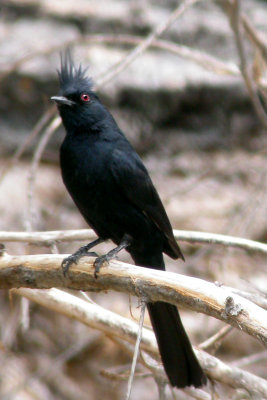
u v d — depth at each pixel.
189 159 15.59
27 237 8.55
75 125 9.17
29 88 15.10
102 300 13.47
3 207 14.02
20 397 12.39
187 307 6.92
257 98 11.04
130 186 9.05
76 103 9.13
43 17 16.34
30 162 15.28
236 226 11.06
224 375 8.61
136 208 9.16
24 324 8.77
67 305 8.82
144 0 16.86
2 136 15.35
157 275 7.11
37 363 12.95
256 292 10.37
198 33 16.16
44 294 8.79
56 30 15.90
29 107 15.30
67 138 9.27
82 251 9.36
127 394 6.77
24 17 16.41
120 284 7.36
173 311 8.55
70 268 7.66
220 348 13.02
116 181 9.03
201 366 8.62
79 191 9.19
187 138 15.93
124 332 8.82
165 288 7.03
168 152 15.74
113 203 9.12
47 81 15.03
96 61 14.93
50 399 12.69
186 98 15.73
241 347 13.04
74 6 16.52
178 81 15.55
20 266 7.82
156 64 15.75
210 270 11.66
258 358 10.18
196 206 14.35
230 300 6.53
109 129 9.27
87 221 9.48
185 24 16.20
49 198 14.61
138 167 9.21
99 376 13.24
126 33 16.05
